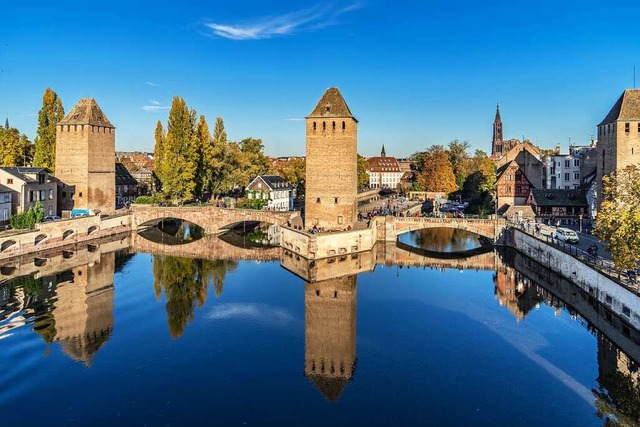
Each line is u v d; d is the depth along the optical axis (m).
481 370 31.33
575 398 27.77
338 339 36.88
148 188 150.25
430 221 78.75
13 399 27.67
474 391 28.66
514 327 39.19
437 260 68.06
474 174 135.88
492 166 152.25
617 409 26.53
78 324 39.97
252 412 26.53
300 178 136.50
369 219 81.00
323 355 33.94
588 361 32.59
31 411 26.39
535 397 27.98
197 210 89.56
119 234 88.44
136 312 43.25
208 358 33.50
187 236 89.94
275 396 28.28
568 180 103.94
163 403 27.41
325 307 44.94
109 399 27.80
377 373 31.11
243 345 35.81
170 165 98.88
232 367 32.12
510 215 87.62
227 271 59.88
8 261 62.94
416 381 30.02
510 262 66.50
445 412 26.45
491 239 77.25
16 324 39.81
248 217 86.69
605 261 46.12
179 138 99.38
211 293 49.62
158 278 55.91
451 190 136.62
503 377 30.33
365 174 158.50
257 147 148.62
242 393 28.64
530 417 25.89
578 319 41.19
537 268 61.47
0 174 75.06
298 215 84.12
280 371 31.52
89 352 34.28
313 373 31.16
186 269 60.91
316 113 72.69
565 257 50.94
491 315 42.25
